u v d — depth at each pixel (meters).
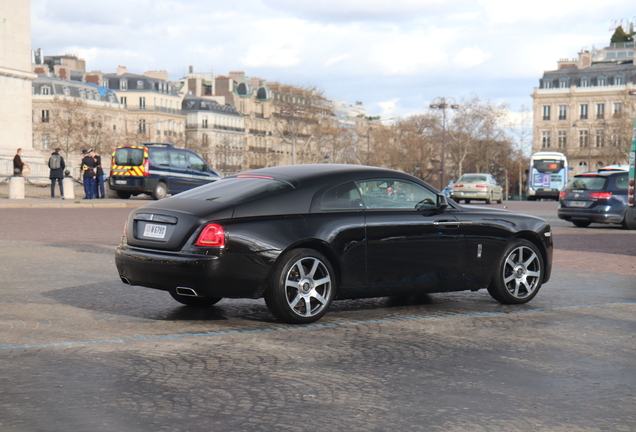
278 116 113.38
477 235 8.39
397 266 7.86
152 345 6.41
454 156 109.00
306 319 7.37
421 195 8.18
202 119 132.25
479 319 7.78
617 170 21.86
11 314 7.68
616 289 10.06
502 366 5.83
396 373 5.59
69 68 123.25
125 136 111.38
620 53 131.38
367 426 4.39
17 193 30.41
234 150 127.81
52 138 102.38
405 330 7.16
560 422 4.50
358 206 7.73
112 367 5.66
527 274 8.80
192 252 7.04
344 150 132.25
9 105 46.47
